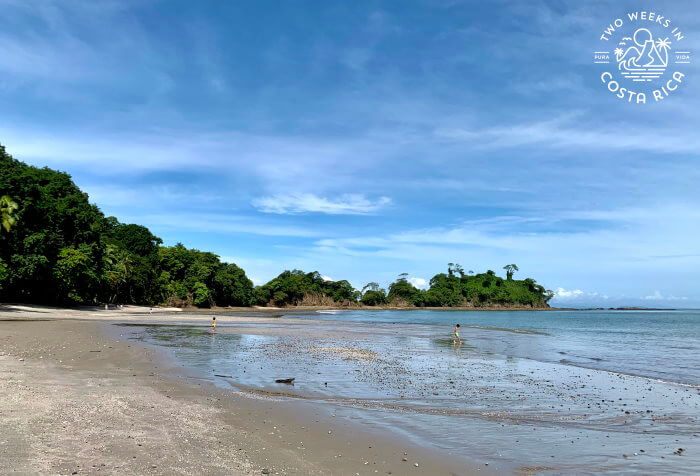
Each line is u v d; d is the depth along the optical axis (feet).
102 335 94.07
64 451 23.49
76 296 191.72
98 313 194.29
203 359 67.62
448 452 28.66
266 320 220.43
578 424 37.32
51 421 28.73
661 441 32.83
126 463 22.58
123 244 322.14
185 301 350.23
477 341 130.00
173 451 25.05
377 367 66.95
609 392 52.60
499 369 69.72
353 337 127.75
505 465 26.71
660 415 41.34
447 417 37.86
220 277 387.75
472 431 33.73
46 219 172.35
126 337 96.37
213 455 25.05
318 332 144.36
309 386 49.60
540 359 86.43
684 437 34.04
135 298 308.40
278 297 522.88
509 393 49.88
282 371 59.41
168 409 34.99
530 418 38.81
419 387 51.62
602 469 26.58
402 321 289.74
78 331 98.94
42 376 44.80
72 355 61.82
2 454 22.24
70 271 177.06
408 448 29.07
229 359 68.90
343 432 31.96
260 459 25.14
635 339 154.20
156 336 104.94
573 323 311.47
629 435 34.30
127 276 277.23
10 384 39.32
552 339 147.02
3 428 26.53
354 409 39.42
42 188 174.50
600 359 89.97
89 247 190.49
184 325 152.76
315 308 571.69
